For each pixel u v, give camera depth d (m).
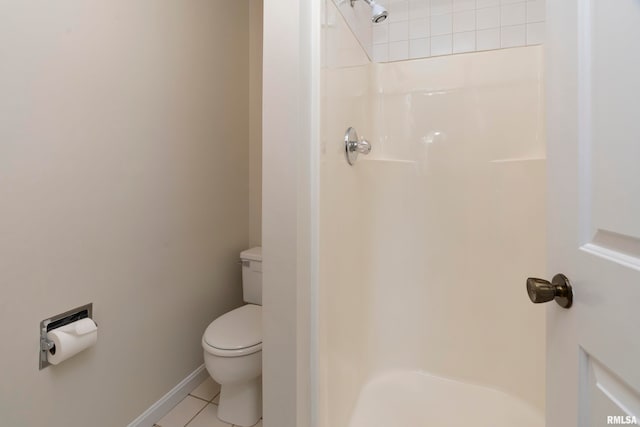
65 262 1.16
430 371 1.71
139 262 1.45
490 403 1.50
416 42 1.78
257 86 2.23
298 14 0.88
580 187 0.58
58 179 1.12
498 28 1.64
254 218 2.25
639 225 0.43
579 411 0.57
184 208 1.70
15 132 1.00
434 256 1.70
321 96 0.98
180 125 1.66
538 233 1.49
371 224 1.73
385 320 1.77
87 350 1.24
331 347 1.14
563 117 0.63
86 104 1.21
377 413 1.42
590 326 0.54
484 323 1.61
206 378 1.87
